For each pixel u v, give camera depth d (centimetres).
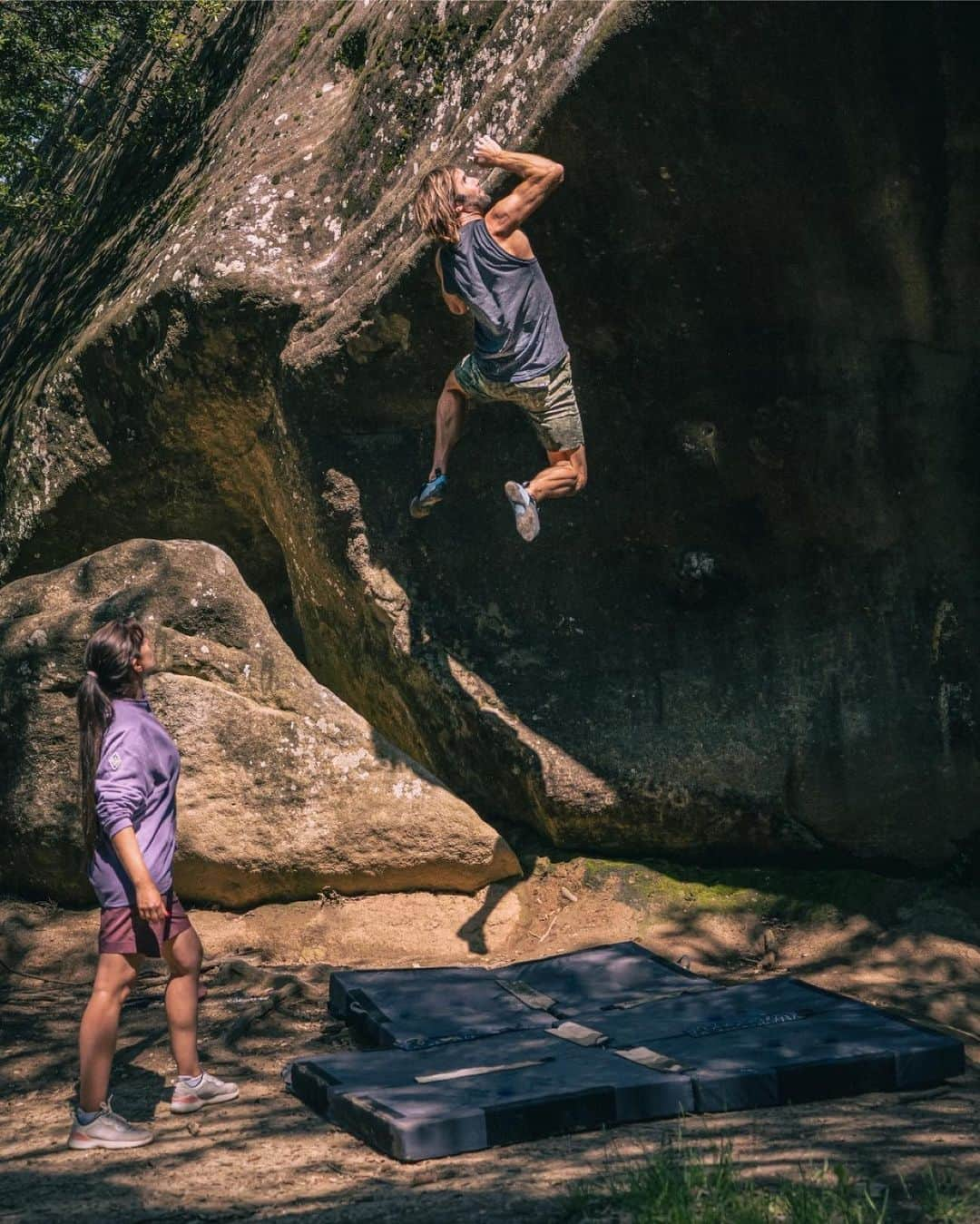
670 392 647
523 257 546
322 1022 547
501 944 642
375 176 723
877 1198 335
